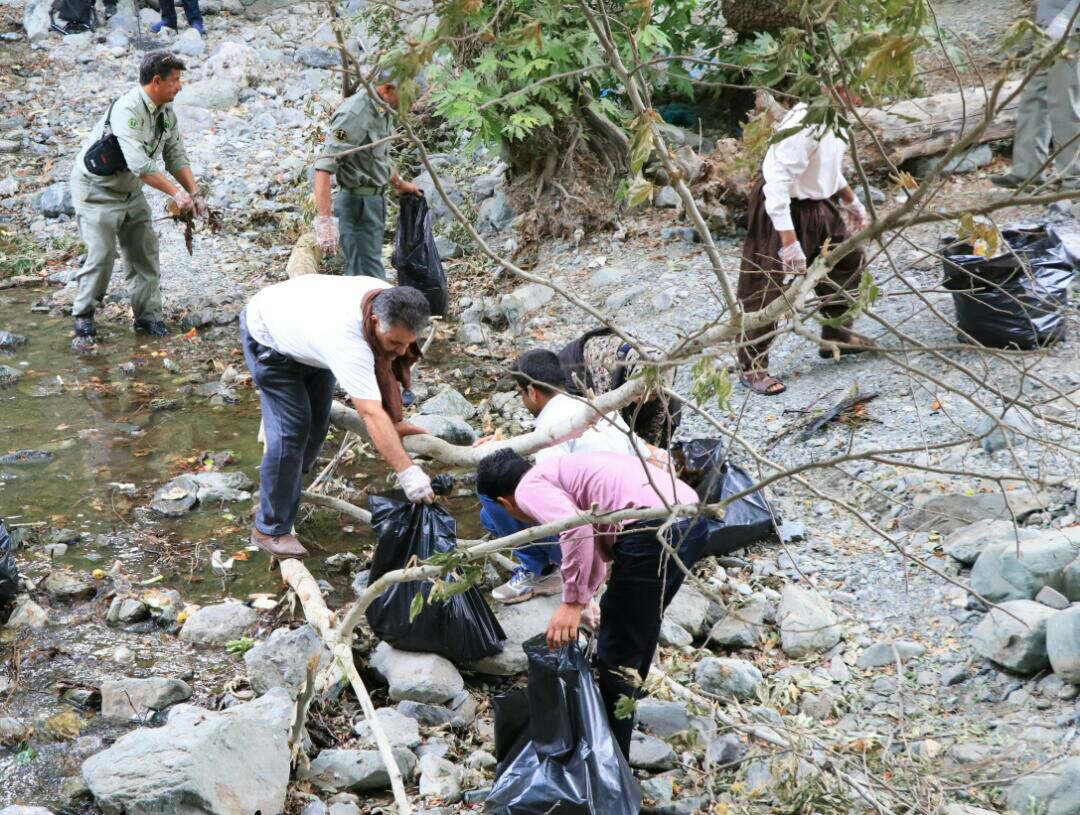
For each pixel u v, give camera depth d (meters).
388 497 6.23
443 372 9.78
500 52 10.62
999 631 5.66
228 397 9.32
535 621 6.29
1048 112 10.04
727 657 6.07
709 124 12.78
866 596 6.42
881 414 7.85
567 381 6.38
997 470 6.95
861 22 3.34
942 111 10.80
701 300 9.87
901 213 3.39
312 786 5.18
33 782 5.19
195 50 17.14
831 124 3.24
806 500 7.31
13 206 13.28
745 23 11.98
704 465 6.60
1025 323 7.93
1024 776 4.84
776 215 7.68
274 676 5.82
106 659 6.16
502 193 12.10
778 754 5.21
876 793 4.88
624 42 10.59
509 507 5.27
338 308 6.00
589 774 4.65
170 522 7.54
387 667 5.94
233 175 13.69
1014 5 14.04
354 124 8.96
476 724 5.72
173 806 4.70
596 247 11.39
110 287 11.54
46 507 7.65
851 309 3.36
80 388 9.45
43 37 17.92
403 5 9.61
